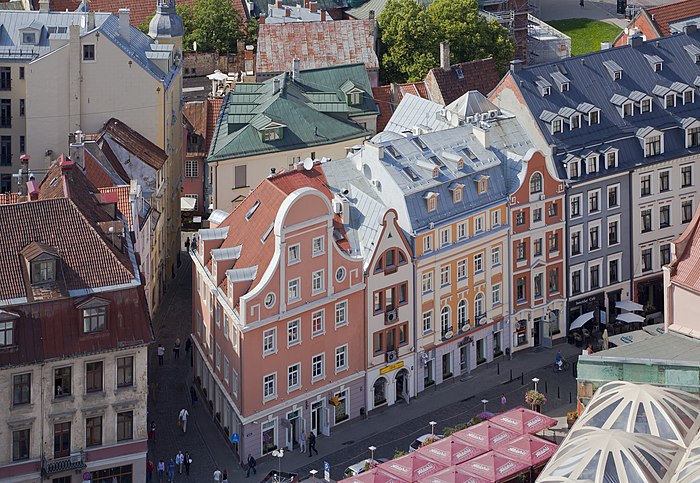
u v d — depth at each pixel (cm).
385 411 19150
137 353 16462
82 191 18100
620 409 15325
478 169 19900
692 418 15312
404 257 18888
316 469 17762
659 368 16900
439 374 19675
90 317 16238
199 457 17938
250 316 17462
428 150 19800
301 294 17925
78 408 16338
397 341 19075
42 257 16100
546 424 17238
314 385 18325
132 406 16575
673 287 18000
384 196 19250
